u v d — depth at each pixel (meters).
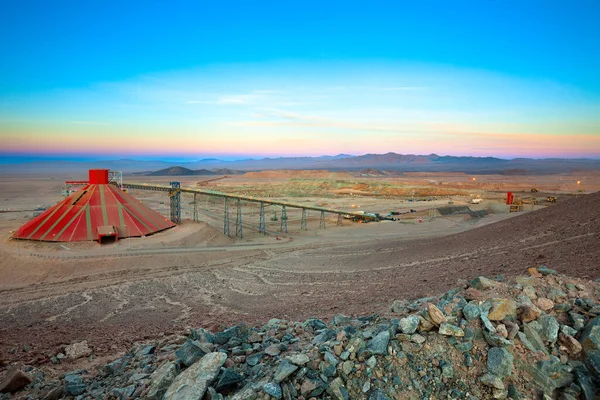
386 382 8.30
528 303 10.13
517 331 9.15
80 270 52.34
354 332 10.77
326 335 10.84
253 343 11.84
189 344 10.77
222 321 23.81
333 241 80.31
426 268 37.47
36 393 11.37
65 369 14.56
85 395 10.59
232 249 69.75
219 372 9.22
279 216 130.00
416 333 9.26
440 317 9.33
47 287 45.22
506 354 8.44
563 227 38.56
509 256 33.38
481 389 8.12
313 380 8.51
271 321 16.03
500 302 9.76
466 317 9.57
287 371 8.62
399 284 30.62
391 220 112.62
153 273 52.62
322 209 107.12
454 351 8.84
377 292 27.91
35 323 30.67
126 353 14.80
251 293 38.19
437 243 54.00
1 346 20.34
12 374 11.95
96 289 44.03
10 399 11.13
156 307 35.50
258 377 9.05
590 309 10.05
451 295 12.02
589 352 8.56
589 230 33.94
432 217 118.75
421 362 8.64
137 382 10.22
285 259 60.41
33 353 17.69
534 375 8.26
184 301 37.50
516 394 7.94
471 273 28.89
